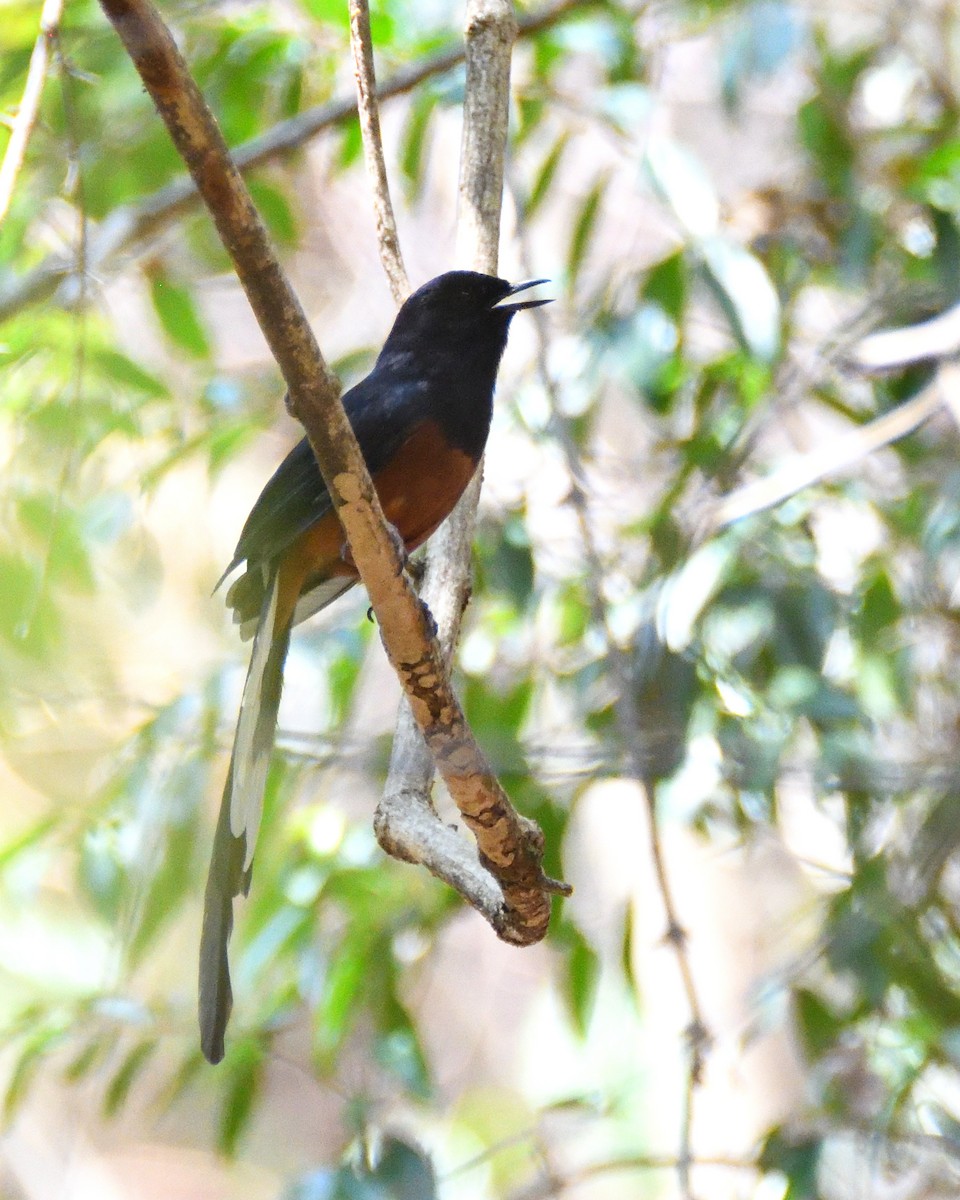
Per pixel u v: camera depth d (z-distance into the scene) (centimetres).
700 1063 908
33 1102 1975
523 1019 2105
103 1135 2061
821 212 1152
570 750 985
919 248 1111
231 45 1162
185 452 1123
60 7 686
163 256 1237
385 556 561
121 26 425
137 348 1302
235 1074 1023
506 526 1058
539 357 1026
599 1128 1592
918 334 1026
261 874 1087
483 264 841
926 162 1058
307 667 1097
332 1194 798
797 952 1306
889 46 1255
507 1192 1245
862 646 1016
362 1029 1247
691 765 943
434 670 581
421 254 1641
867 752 951
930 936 1007
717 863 1584
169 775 1047
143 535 1102
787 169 1309
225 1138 1026
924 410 976
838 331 1123
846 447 966
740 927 1667
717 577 943
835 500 1084
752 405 1084
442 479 797
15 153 668
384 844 678
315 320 1642
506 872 603
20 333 1034
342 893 1070
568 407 1119
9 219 1112
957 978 998
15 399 1017
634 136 1095
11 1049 1672
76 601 912
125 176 1187
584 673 1055
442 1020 2123
